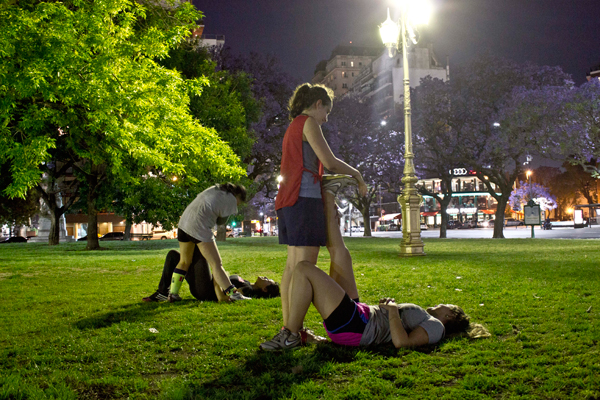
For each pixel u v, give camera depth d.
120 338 4.14
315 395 2.68
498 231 34.31
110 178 22.72
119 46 11.09
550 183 93.06
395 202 94.56
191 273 6.23
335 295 3.52
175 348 3.81
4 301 6.61
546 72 32.66
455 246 21.12
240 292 6.28
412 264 11.50
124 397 2.79
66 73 9.59
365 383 2.86
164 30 12.73
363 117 42.41
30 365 3.35
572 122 25.81
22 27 9.27
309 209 3.75
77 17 10.12
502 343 3.69
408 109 15.23
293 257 3.86
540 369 3.03
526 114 27.33
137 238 59.72
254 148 34.66
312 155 3.85
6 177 16.72
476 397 2.61
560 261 11.40
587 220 61.38
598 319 4.48
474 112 33.22
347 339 3.56
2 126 9.62
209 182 20.67
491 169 33.91
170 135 11.77
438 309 4.01
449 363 3.21
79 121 11.52
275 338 3.66
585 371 2.92
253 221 79.12
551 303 5.45
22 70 9.20
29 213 44.06
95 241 24.05
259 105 32.19
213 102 25.59
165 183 21.08
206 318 5.00
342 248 4.00
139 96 10.80
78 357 3.56
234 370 3.17
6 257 17.55
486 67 33.19
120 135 10.48
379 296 6.31
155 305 6.00
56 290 7.79
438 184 84.62
